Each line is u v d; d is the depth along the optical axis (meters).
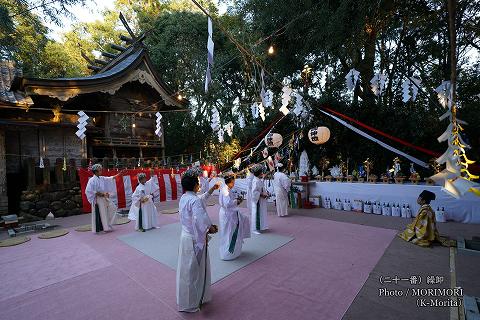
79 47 16.81
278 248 4.20
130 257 4.07
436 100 7.12
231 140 12.40
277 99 10.43
